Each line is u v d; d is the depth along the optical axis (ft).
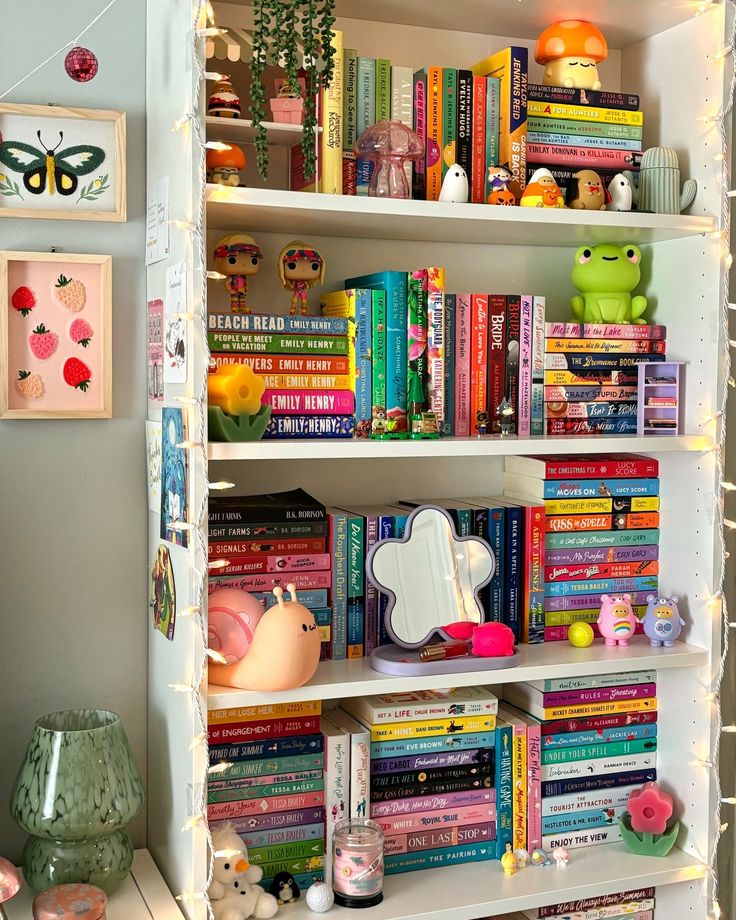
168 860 5.28
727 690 6.26
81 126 5.38
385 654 5.34
